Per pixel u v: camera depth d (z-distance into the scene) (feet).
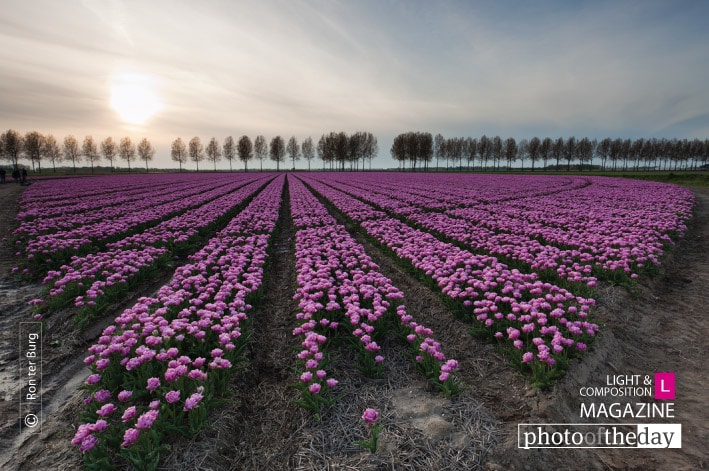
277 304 26.78
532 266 29.27
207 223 50.42
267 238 43.16
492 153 375.66
